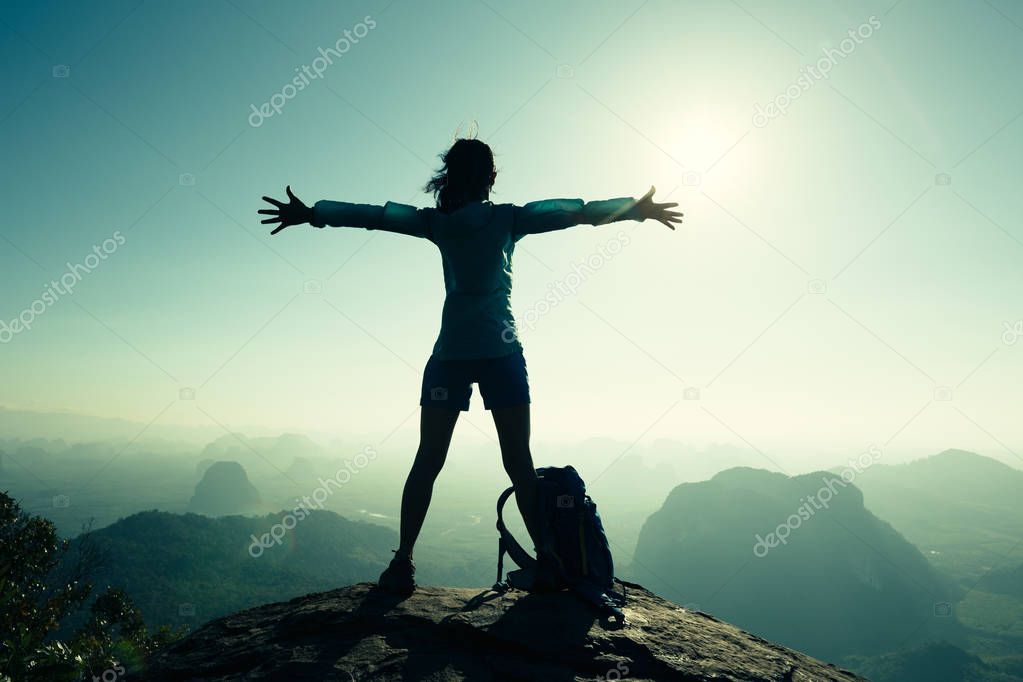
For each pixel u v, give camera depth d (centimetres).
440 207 314
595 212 303
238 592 14325
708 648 264
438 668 222
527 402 301
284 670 220
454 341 297
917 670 14062
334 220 304
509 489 317
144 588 13062
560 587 306
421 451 307
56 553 1011
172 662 249
